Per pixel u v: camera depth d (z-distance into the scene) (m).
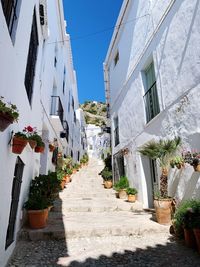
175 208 4.91
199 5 4.42
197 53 4.40
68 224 4.95
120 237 4.54
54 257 3.59
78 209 6.49
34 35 5.38
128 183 8.57
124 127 9.52
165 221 4.89
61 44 12.60
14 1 3.42
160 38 6.16
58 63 11.39
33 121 5.61
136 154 7.86
